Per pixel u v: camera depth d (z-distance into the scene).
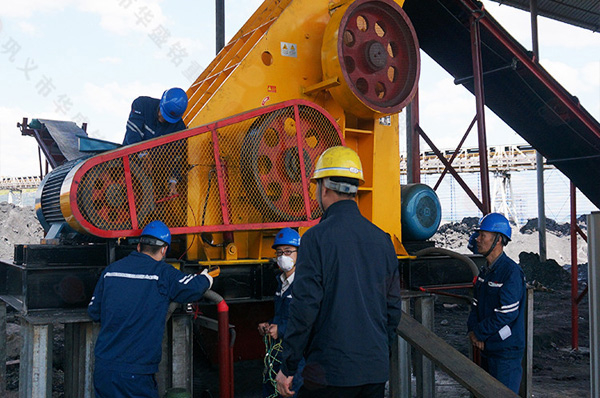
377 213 5.30
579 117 8.48
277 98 4.93
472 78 8.64
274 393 3.98
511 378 3.88
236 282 4.31
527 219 24.53
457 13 7.38
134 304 3.13
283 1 5.54
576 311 7.73
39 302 3.60
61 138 7.21
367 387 2.39
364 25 5.22
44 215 4.53
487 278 4.02
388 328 2.62
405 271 5.28
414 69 5.23
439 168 26.42
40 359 3.34
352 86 4.75
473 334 4.01
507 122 9.27
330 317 2.37
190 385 3.85
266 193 4.30
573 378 6.35
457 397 5.52
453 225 21.88
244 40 5.71
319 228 2.46
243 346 5.17
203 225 3.89
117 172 3.65
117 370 3.06
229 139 4.34
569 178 9.76
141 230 3.70
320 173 2.58
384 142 5.42
